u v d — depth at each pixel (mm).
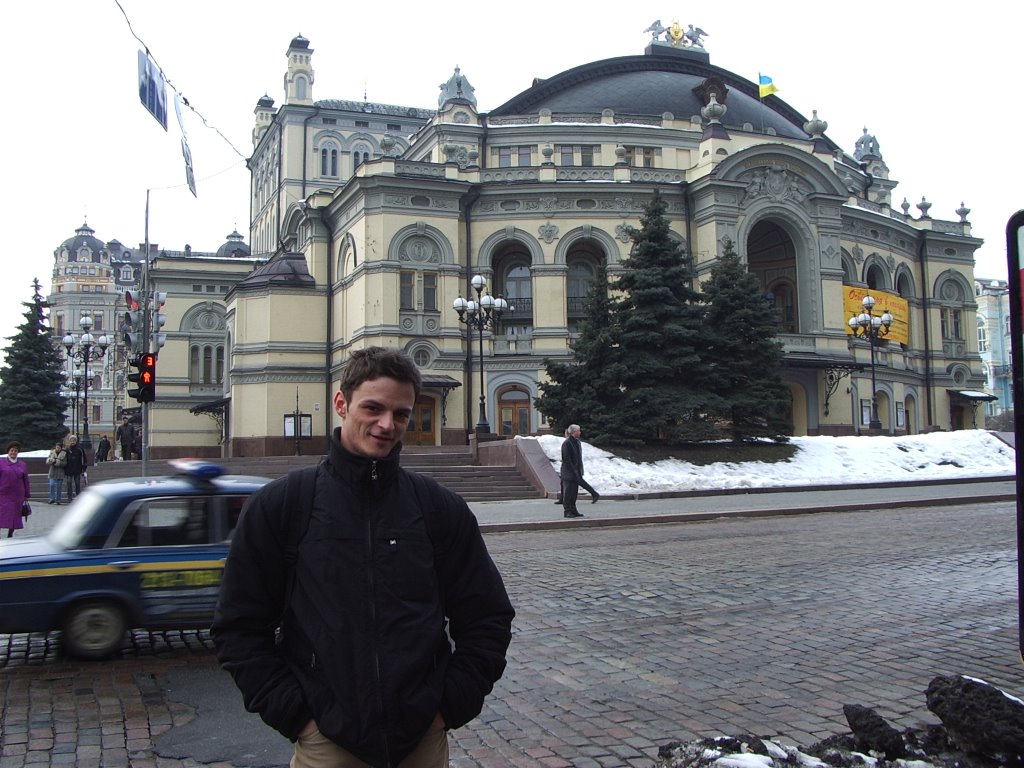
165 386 61812
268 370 48781
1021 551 4602
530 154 52594
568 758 5738
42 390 57938
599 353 34750
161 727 6453
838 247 51250
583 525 20156
